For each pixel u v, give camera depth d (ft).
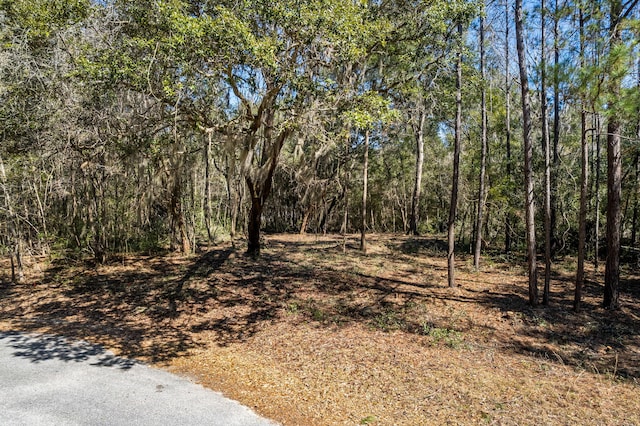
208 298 29.60
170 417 13.83
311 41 23.84
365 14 27.30
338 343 21.12
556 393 15.26
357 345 20.75
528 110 25.08
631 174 39.40
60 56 27.81
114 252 46.11
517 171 44.32
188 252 46.37
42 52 28.76
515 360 18.72
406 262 43.19
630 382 16.20
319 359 19.22
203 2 24.32
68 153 32.81
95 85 24.88
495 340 21.26
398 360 18.71
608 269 25.61
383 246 54.80
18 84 28.50
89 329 23.99
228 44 20.83
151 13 24.63
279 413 14.32
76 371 17.85
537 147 47.34
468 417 13.62
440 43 30.60
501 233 53.88
